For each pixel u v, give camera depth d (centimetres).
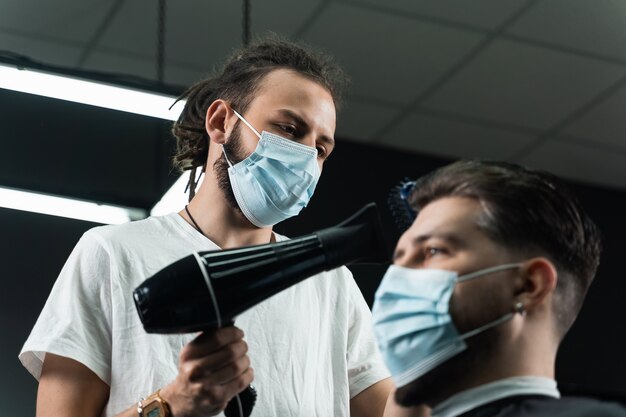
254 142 244
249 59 257
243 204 242
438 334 168
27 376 470
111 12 483
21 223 493
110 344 230
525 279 167
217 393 195
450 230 171
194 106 262
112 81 381
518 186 170
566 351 602
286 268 184
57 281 237
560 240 169
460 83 546
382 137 599
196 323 183
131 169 525
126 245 236
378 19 493
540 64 530
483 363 167
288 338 235
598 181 647
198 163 261
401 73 538
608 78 542
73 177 516
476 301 167
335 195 583
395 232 582
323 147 249
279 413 227
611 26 500
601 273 627
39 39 504
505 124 586
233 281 183
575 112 573
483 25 498
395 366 173
